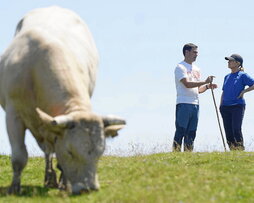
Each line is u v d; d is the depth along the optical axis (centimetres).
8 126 1506
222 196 1381
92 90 1706
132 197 1366
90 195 1364
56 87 1450
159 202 1327
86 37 1742
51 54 1489
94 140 1363
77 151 1358
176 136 2384
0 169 1938
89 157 1359
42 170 1886
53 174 1656
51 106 1446
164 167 1714
